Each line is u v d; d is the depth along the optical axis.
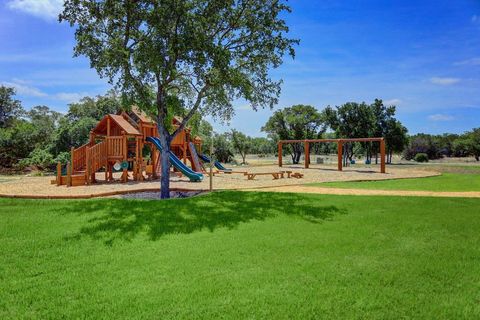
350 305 4.39
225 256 6.27
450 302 4.48
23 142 34.75
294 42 14.04
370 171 30.28
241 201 11.70
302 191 14.34
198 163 25.86
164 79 13.53
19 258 6.25
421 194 13.39
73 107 39.78
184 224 8.66
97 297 4.64
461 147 79.94
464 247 6.72
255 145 96.25
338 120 49.81
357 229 8.05
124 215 9.62
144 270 5.62
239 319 4.04
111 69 12.96
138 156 20.92
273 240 7.25
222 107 15.70
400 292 4.77
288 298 4.57
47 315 4.18
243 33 14.14
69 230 8.12
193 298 4.57
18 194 13.55
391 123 53.09
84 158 19.42
